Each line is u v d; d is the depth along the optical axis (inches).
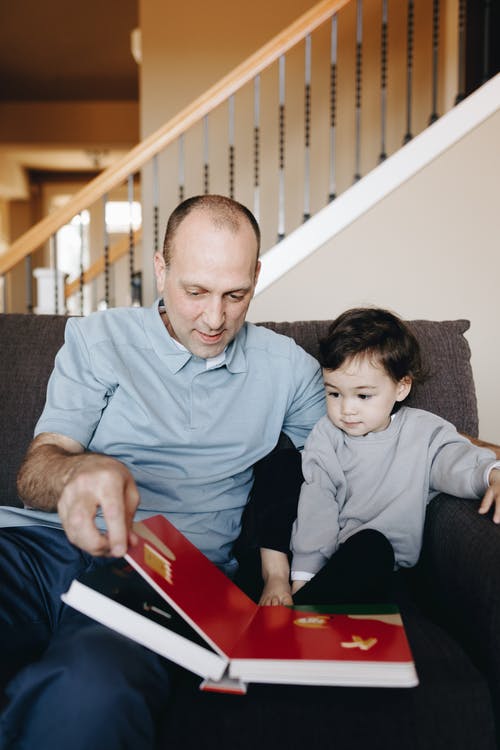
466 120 89.5
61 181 331.3
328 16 95.0
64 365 43.6
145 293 144.3
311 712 27.1
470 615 32.8
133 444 42.4
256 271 42.7
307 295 92.0
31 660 33.7
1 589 35.5
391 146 142.7
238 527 44.3
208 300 39.8
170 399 43.0
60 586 37.5
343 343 44.3
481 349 91.5
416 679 24.2
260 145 145.8
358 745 27.1
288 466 44.6
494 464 38.3
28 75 254.8
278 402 46.6
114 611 25.6
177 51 146.3
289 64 143.5
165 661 29.6
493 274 90.7
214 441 43.0
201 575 31.4
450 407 49.7
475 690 28.0
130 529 28.5
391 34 140.6
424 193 90.2
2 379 49.4
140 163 99.0
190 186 145.6
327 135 144.4
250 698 27.4
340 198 91.1
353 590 35.6
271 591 38.2
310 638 27.3
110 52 233.8
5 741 25.8
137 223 314.3
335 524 42.1
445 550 37.2
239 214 40.0
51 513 39.9
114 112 285.1
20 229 331.6
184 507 41.9
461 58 109.9
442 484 41.0
